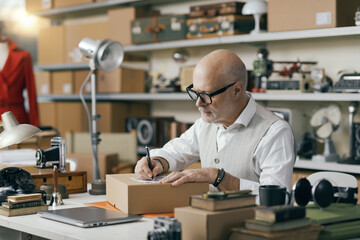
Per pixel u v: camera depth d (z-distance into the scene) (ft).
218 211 4.19
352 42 10.91
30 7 15.75
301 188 4.95
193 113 13.73
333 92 10.69
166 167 6.90
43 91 15.33
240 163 6.51
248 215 4.30
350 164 9.89
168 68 14.11
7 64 13.01
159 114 14.49
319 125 10.62
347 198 5.15
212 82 6.18
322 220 4.42
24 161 7.79
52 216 5.25
